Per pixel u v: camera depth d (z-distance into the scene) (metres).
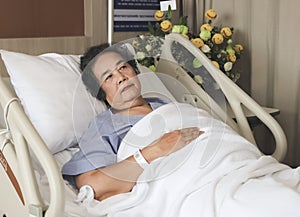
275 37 2.37
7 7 2.06
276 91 2.41
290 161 2.42
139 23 2.55
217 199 1.28
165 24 2.28
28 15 2.13
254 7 2.40
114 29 2.43
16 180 1.36
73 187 1.51
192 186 1.34
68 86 1.73
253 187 1.29
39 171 1.51
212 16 2.32
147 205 1.38
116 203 1.38
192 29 2.70
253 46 2.45
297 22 2.26
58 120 1.64
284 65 2.35
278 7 2.33
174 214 1.32
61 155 1.66
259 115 1.83
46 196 1.38
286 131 2.40
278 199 1.21
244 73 2.55
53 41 2.17
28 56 1.78
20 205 1.35
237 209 1.22
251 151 1.55
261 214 1.18
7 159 1.40
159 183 1.40
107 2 2.36
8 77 1.95
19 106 1.28
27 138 1.21
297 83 2.32
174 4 2.48
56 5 2.21
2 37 2.07
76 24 2.31
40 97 1.66
